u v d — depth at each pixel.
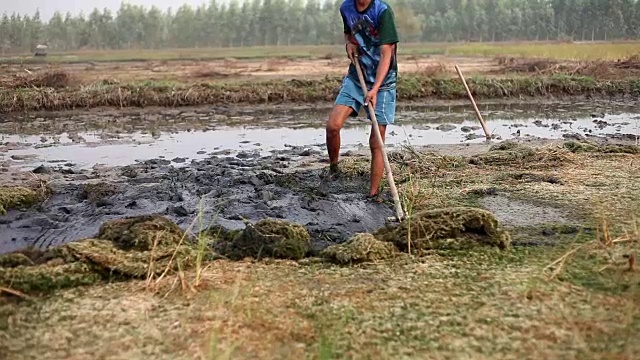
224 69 22.59
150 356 2.91
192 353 2.92
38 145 10.25
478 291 3.60
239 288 3.64
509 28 70.12
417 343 3.03
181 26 69.81
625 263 3.95
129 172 7.65
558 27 69.25
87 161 8.81
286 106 15.95
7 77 17.23
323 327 3.18
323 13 68.62
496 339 3.05
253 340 3.04
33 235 5.11
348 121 13.46
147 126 12.82
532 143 9.72
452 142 10.44
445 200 5.80
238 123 13.34
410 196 5.89
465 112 15.15
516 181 6.47
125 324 3.23
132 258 3.97
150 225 4.36
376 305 3.43
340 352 2.94
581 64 20.05
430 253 4.24
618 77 19.03
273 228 4.45
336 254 4.13
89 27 67.06
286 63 25.53
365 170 7.02
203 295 3.55
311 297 3.53
